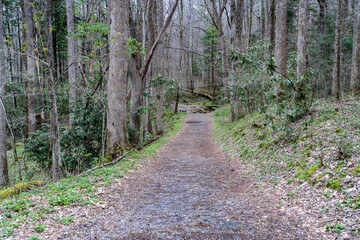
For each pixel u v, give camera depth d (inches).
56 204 187.9
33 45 295.9
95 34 394.3
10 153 546.3
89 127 403.5
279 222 162.1
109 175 277.7
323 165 219.5
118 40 366.0
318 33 793.6
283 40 418.9
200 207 194.9
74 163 382.0
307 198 186.7
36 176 382.9
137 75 500.1
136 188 247.1
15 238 136.4
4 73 339.3
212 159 395.2
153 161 378.0
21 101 781.9
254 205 195.8
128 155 386.0
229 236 146.8
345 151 214.8
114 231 152.9
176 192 235.1
